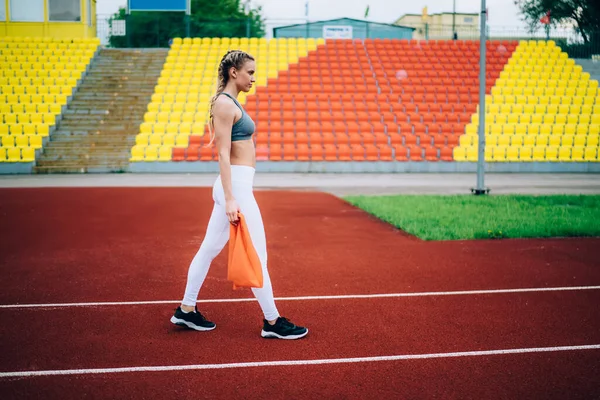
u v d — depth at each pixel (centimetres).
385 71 2630
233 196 408
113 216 1057
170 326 462
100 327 457
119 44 4047
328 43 2806
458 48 2831
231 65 409
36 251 759
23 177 1828
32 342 423
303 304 524
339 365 383
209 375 366
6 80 2348
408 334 443
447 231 871
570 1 4006
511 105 2389
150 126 2172
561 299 539
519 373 370
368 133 2230
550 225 916
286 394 339
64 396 335
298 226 960
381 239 848
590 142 2234
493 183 1717
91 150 2078
